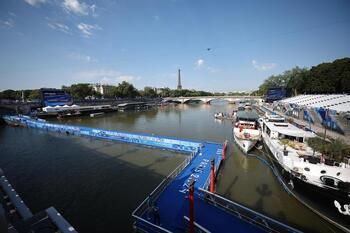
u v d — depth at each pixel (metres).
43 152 35.56
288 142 24.69
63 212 18.25
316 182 16.48
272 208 17.95
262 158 29.27
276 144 25.58
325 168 17.22
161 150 34.78
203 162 25.67
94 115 85.88
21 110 79.31
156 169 27.05
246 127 37.09
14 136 48.03
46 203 19.78
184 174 22.11
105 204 19.22
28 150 36.81
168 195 17.78
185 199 17.19
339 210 15.06
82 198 20.45
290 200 19.06
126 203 19.25
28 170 27.80
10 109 82.75
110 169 27.44
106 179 24.52
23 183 24.00
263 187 21.53
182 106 139.50
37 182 24.16
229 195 19.98
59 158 32.28
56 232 9.20
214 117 76.94
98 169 27.53
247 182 22.61
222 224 14.23
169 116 84.38
